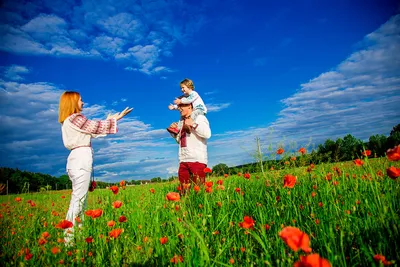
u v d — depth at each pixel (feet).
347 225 7.22
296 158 16.89
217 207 11.12
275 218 9.07
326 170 14.29
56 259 7.07
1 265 7.93
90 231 9.45
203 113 18.34
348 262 5.93
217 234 8.30
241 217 9.66
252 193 13.50
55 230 10.36
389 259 5.74
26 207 18.08
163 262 6.71
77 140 12.76
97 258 7.57
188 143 17.72
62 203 22.79
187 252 6.44
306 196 11.71
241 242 7.92
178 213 9.42
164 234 8.92
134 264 7.03
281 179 14.14
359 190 10.63
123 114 14.11
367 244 6.40
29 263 7.45
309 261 3.34
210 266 6.03
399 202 8.34
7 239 10.16
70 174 12.66
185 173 17.87
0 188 23.41
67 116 13.21
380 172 11.67
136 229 9.57
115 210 11.82
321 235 6.89
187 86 18.76
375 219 7.12
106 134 13.51
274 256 6.43
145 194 16.20
